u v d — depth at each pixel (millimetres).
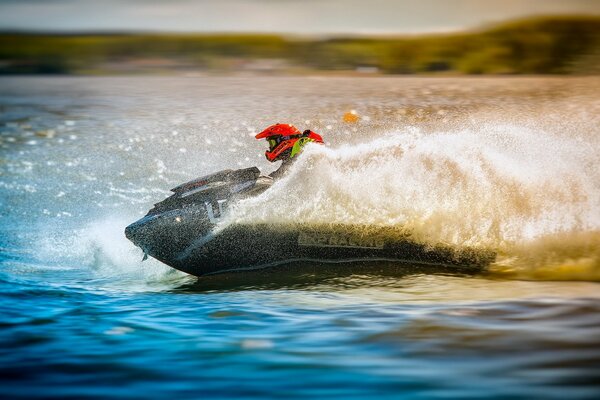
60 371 16219
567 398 13648
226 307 22547
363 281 26078
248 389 14781
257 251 27688
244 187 28156
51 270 29625
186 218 27703
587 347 16594
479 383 14586
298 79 180875
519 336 17641
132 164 56594
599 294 22203
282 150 28609
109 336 19141
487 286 24141
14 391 15000
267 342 18125
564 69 199750
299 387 14781
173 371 16047
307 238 27406
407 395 14117
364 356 16641
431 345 17250
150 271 29359
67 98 126500
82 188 47844
